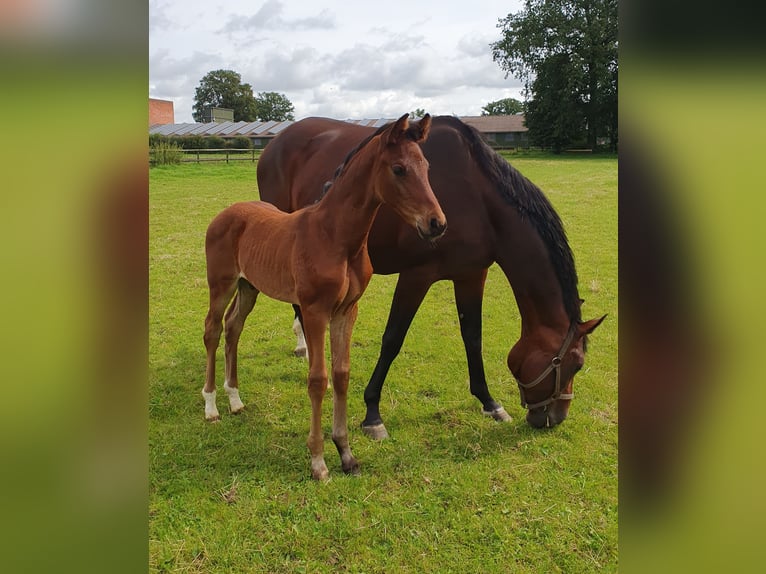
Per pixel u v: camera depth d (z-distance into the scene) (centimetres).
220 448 325
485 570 233
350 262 288
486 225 324
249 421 358
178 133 4266
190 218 1098
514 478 295
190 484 288
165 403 381
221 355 470
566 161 2566
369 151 265
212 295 351
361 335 522
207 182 1709
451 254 329
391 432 346
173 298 621
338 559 241
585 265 735
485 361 459
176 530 254
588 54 3250
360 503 276
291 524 260
